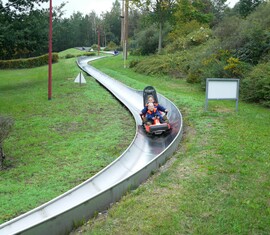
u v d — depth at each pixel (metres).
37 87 22.22
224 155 7.82
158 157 7.52
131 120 12.68
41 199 6.42
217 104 13.95
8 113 14.54
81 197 6.01
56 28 25.69
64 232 4.94
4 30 21.70
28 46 24.19
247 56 18.75
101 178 6.77
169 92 17.52
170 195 5.93
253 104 14.30
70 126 12.15
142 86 20.00
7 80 30.72
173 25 38.03
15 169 8.12
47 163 8.43
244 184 6.27
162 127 10.16
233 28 23.61
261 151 8.02
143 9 35.34
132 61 32.62
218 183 6.35
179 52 29.05
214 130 9.94
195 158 7.78
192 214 5.24
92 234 4.85
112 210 5.52
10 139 10.76
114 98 17.31
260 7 25.92
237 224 4.92
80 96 17.97
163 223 5.00
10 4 23.36
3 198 6.50
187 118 11.72
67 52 80.06
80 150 9.34
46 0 24.69
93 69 32.66
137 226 4.97
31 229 4.50
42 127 12.10
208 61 20.48
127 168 7.75
